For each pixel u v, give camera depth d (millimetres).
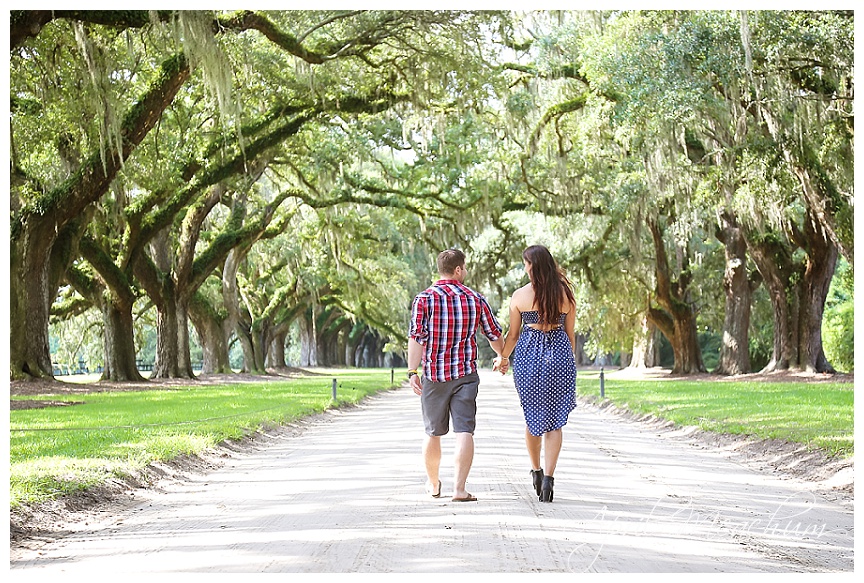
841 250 24750
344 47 24016
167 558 5578
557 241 42875
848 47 19688
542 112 31734
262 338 54281
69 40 21828
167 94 24188
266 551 5703
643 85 20516
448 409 7664
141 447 10773
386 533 6211
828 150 23953
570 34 28219
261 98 29062
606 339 50281
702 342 74125
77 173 25500
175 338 38469
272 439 14086
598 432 14695
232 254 47156
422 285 64812
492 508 7160
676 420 15727
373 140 32844
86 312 54469
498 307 54656
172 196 33281
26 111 24891
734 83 20688
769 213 29031
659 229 41344
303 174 38125
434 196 36812
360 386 32500
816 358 35844
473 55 24219
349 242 44312
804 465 9961
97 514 7328
